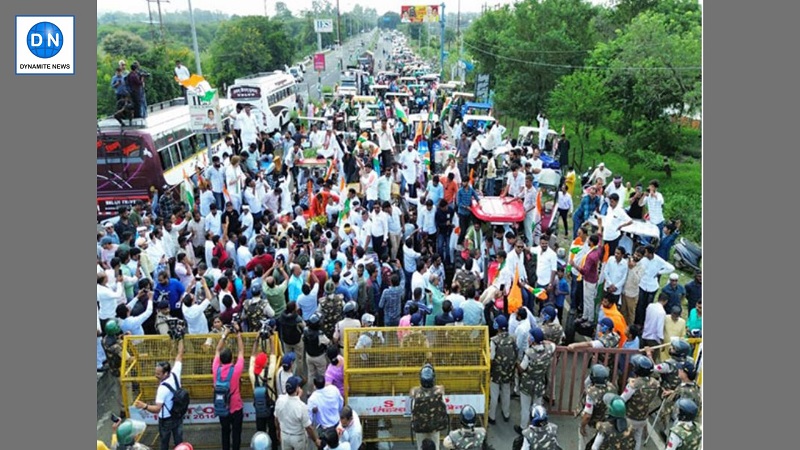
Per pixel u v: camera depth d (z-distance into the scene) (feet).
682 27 94.32
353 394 28.71
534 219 47.11
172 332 28.63
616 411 22.43
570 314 37.35
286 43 207.41
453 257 45.52
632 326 30.40
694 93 80.79
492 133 70.49
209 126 58.18
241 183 51.49
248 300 31.42
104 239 37.70
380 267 37.19
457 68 169.37
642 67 82.53
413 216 48.85
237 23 199.31
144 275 37.37
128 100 54.49
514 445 23.94
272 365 27.40
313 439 24.88
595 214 45.80
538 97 110.32
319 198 50.85
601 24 117.29
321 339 30.63
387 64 241.96
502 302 34.76
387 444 29.48
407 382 28.81
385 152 70.13
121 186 53.83
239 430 27.27
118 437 22.13
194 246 45.11
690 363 25.50
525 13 116.67
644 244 40.65
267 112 90.12
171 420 26.09
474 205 48.01
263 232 42.42
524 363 28.40
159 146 59.62
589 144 106.63
